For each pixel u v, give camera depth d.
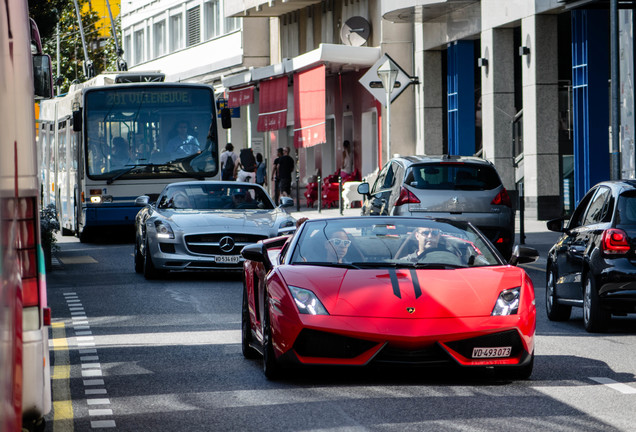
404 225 13.18
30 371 7.79
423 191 24.39
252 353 13.53
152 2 80.56
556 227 17.55
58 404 10.88
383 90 27.61
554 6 34.69
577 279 16.48
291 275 11.95
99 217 33.81
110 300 20.00
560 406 10.52
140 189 33.94
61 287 22.33
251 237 23.06
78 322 17.14
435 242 12.84
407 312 11.31
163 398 11.11
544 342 14.95
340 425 9.73
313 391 11.34
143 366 13.05
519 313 11.51
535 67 36.25
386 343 11.16
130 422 10.03
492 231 24.42
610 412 10.23
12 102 6.89
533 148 36.50
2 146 6.50
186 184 25.39
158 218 23.62
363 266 12.30
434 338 11.15
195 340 15.11
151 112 34.09
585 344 14.74
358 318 11.29
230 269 23.09
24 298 7.71
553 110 36.44
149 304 19.31
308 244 12.80
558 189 36.56
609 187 16.44
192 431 9.62
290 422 9.88
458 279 11.84
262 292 12.55
